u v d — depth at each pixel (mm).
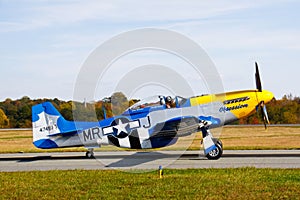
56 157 17953
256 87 17312
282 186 10156
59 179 11859
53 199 9438
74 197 9555
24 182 11547
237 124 43344
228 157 16109
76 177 12125
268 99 17094
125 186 10633
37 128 17516
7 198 9633
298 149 18844
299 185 10258
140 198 9289
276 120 46344
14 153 20391
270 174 11750
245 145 21812
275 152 17641
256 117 45719
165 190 10008
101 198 9406
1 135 36406
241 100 16891
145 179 11523
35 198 9570
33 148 23094
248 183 10547
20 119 53188
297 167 13242
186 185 10492
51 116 17469
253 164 14039
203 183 10672
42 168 14586
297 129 34781
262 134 30500
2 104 53719
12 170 14219
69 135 17328
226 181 10852
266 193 9461
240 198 9062
